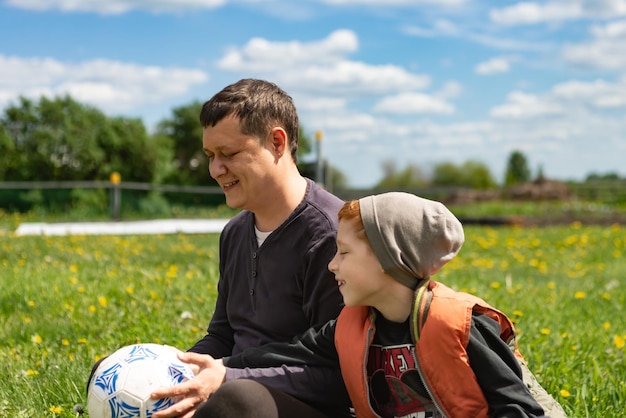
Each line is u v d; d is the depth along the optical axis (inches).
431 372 85.2
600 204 1025.5
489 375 83.8
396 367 89.7
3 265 281.4
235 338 110.4
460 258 355.6
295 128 104.3
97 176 743.1
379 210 87.8
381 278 88.0
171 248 354.3
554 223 698.2
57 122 737.6
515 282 267.0
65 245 353.1
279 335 105.0
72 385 133.0
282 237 102.7
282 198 102.9
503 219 684.7
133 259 305.7
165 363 94.7
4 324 184.7
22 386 136.4
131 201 703.7
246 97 99.5
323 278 99.7
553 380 137.5
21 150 729.6
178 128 835.4
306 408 89.9
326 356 96.6
